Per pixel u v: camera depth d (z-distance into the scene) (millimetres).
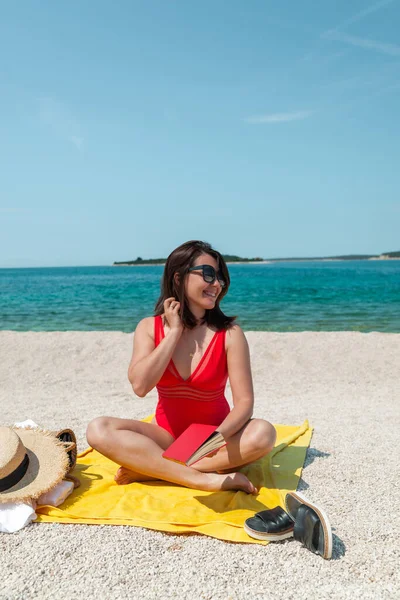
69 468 3562
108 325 17141
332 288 35062
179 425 3727
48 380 8703
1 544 2879
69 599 2410
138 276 82562
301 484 3721
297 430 4961
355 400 7039
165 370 3609
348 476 3861
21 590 2477
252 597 2422
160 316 3729
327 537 2705
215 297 3578
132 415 5984
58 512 3143
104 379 8766
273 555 2766
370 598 2398
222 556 2748
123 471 3643
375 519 3180
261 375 8930
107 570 2627
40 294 32875
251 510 3215
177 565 2668
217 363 3592
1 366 9633
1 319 18891
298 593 2447
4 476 3102
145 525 3020
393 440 4770
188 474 3553
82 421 5633
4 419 5762
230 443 3506
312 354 10172
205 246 3611
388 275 60938
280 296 28344
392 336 11703
